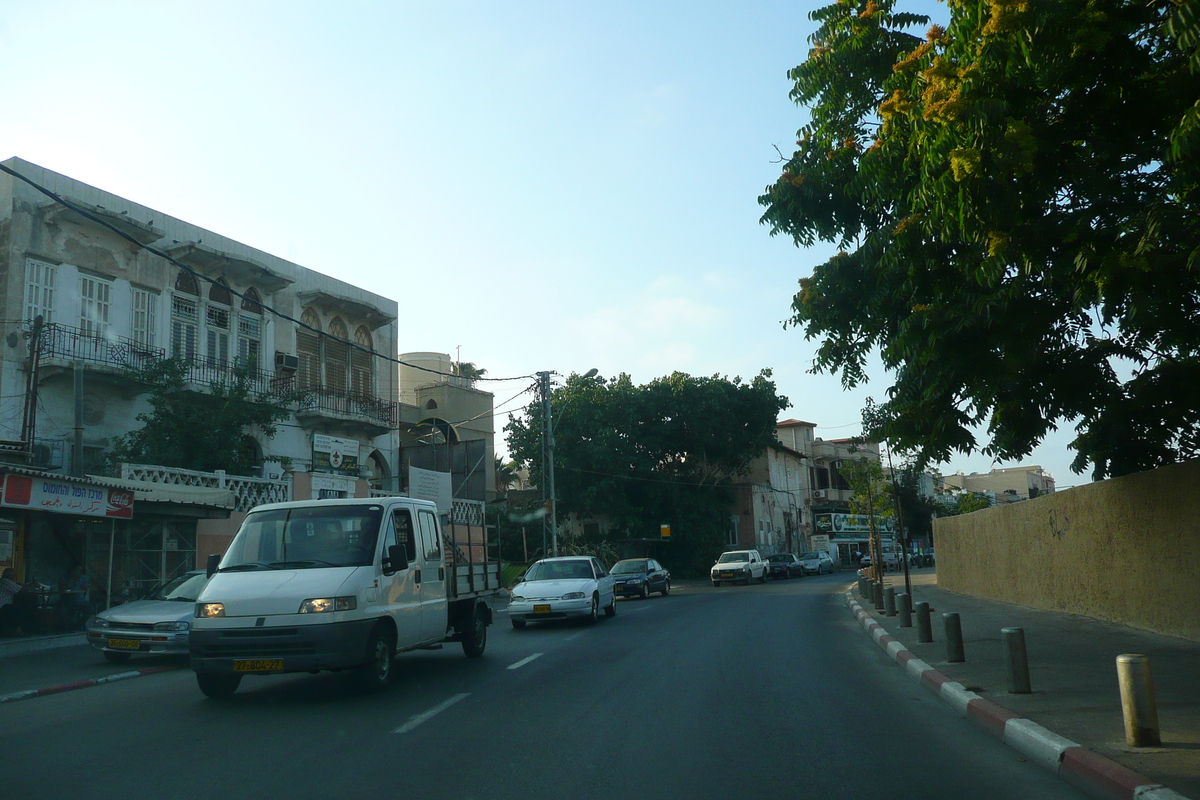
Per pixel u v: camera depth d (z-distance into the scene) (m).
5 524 17.52
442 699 9.38
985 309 9.48
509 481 55.03
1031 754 6.62
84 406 23.36
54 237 22.91
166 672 13.01
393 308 34.94
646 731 7.65
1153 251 7.98
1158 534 13.26
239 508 24.19
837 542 77.88
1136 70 8.15
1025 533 20.66
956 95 7.80
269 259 29.52
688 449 53.34
